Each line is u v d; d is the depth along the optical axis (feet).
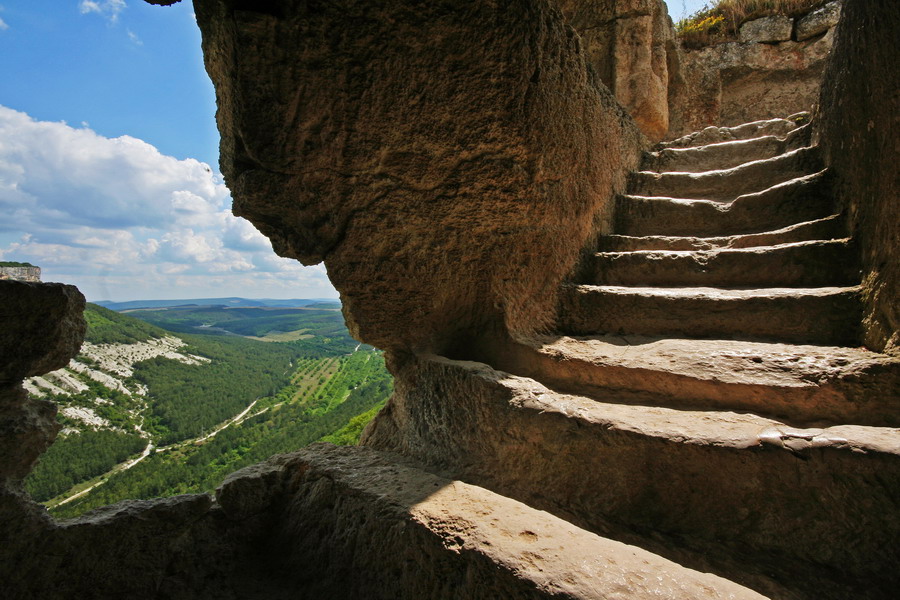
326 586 5.15
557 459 5.57
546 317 8.89
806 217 9.85
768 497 4.59
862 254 7.13
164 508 5.36
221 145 7.65
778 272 8.28
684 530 4.87
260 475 6.29
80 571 4.71
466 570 3.79
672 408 6.17
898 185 5.73
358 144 6.47
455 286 8.13
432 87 6.35
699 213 11.37
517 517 4.21
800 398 5.54
